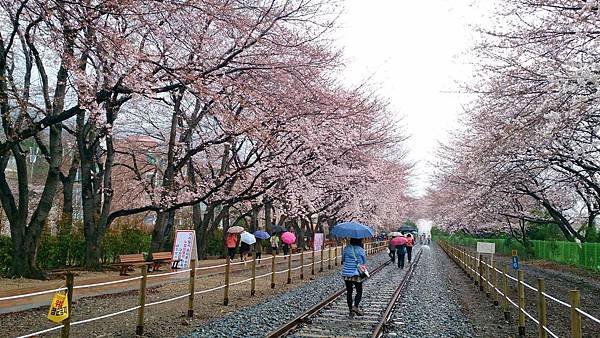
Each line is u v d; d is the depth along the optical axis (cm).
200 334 1049
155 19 1579
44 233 2148
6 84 1700
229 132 1880
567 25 1467
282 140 2331
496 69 1688
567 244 3291
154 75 1523
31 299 1351
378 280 2391
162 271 2228
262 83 1822
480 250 2144
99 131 2075
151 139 3453
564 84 1314
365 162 3198
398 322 1261
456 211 4278
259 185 2623
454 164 3291
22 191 1783
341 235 1337
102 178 2625
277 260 3372
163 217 2438
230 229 2961
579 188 2720
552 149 1798
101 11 1243
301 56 1861
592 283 2305
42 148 1944
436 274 2836
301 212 3306
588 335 1201
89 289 1611
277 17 1692
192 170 2842
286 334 1059
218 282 2028
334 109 2081
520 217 3462
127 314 1279
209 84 1683
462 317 1383
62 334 811
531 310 1573
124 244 2662
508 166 2156
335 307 1480
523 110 1650
